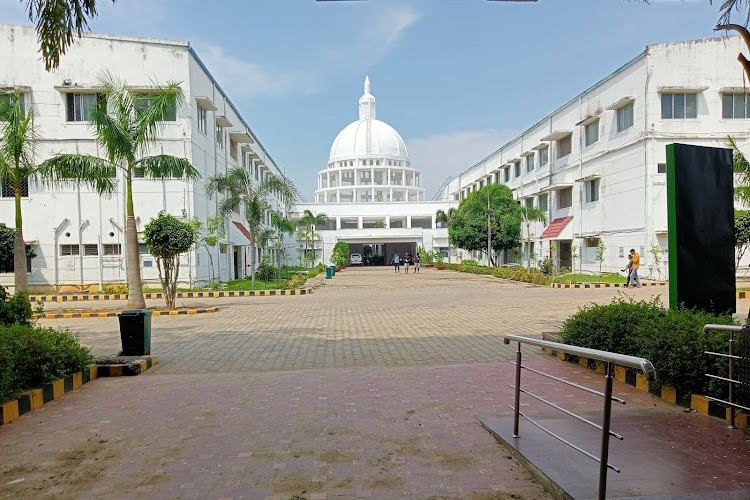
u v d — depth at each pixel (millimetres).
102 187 15023
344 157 70688
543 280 24750
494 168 48938
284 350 9133
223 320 13453
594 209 29531
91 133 23234
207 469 4008
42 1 6531
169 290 16094
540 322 12000
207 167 25766
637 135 25125
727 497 3252
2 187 23703
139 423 5168
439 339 9969
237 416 5320
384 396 5922
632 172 25672
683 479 3527
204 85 25609
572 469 3691
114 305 18141
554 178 35156
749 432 4391
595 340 6992
